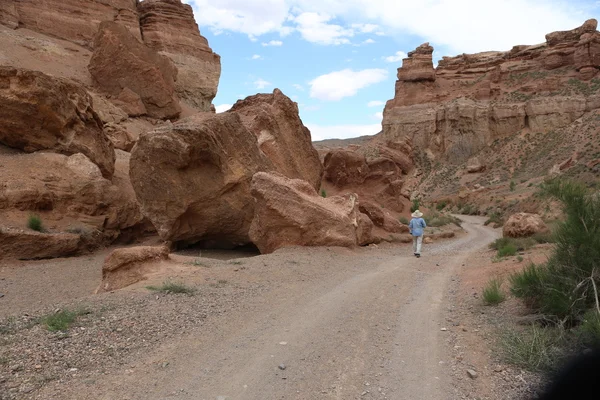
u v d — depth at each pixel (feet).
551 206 101.71
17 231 49.83
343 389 14.75
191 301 25.05
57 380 14.82
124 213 67.00
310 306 25.31
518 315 22.15
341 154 110.83
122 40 131.44
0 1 136.26
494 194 242.17
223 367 16.44
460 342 19.15
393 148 257.34
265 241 50.72
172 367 16.31
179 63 191.93
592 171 172.45
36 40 135.95
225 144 56.13
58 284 40.96
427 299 27.63
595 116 291.38
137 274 32.37
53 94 67.10
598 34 338.54
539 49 379.35
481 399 13.84
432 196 311.06
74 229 57.47
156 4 193.26
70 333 19.13
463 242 78.33
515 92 350.84
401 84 410.31
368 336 20.13
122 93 128.57
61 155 65.82
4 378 14.60
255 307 24.61
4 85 64.69
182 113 153.58
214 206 56.34
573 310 19.42
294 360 17.20
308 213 49.62
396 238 72.74
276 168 70.23
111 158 80.69
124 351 17.60
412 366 16.63
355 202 61.11
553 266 22.24
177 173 54.03
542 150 294.05
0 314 30.71
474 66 417.90
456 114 358.64
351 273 36.99
